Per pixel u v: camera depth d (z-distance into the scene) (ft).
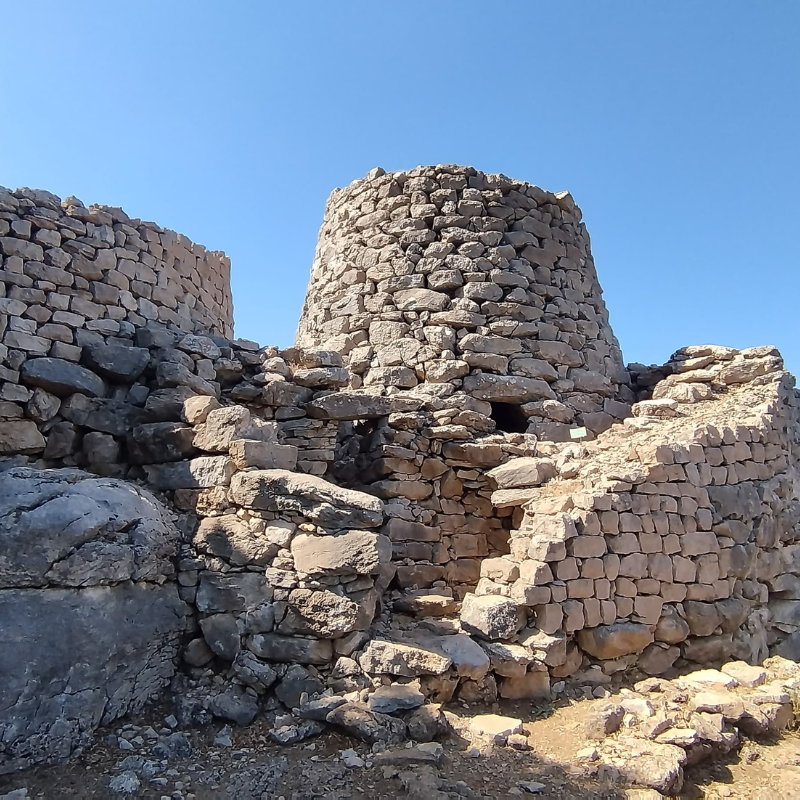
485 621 20.81
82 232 27.53
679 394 36.01
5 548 16.48
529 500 26.94
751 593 26.35
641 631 22.91
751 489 27.76
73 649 16.71
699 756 17.72
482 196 36.99
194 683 19.16
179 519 21.34
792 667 24.52
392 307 35.47
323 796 14.57
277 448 21.81
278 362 28.94
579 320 37.63
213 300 36.09
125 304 28.55
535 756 17.01
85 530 17.66
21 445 23.54
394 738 16.67
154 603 19.35
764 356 35.42
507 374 34.06
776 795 16.42
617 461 26.45
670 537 24.64
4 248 25.00
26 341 24.57
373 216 37.70
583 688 21.36
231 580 19.70
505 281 35.55
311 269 43.14
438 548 29.32
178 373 25.36
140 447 23.48
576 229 39.83
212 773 15.52
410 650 18.76
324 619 18.48
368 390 34.12
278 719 17.66
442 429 30.30
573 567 22.25
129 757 15.99
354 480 30.66
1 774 14.85
